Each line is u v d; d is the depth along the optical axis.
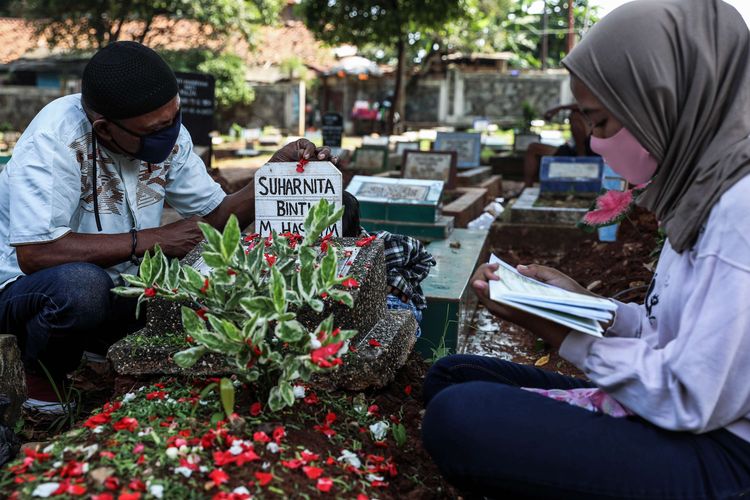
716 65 1.62
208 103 10.80
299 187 2.74
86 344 2.79
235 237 1.91
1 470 1.83
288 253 2.12
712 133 1.66
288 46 29.17
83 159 2.71
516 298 1.76
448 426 1.75
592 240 6.34
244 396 2.09
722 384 1.54
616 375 1.66
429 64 29.66
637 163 1.79
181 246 2.79
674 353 1.60
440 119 29.81
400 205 5.42
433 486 2.06
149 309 2.45
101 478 1.66
